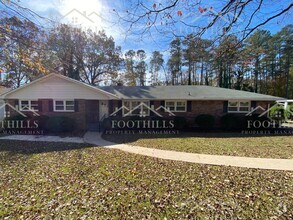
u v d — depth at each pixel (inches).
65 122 521.7
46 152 318.3
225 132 533.3
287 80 1130.0
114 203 149.5
